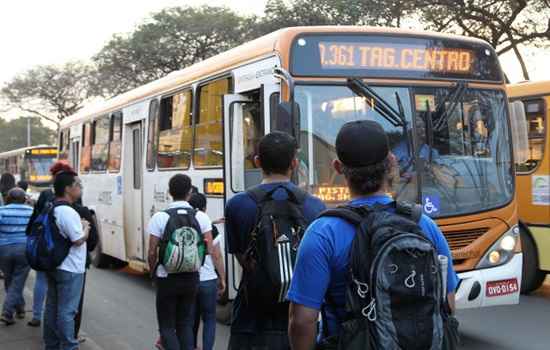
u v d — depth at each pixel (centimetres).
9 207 762
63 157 1598
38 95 5491
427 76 665
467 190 657
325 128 625
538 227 944
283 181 385
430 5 2086
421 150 646
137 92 1095
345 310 251
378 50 653
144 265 1044
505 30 2009
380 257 240
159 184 966
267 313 375
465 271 643
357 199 266
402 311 237
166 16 3909
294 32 636
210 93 809
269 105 628
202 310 592
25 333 721
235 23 3884
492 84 694
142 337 736
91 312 874
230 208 382
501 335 739
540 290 1033
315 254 253
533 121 955
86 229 592
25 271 770
